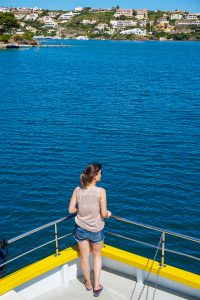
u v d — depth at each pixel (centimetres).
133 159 2414
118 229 1576
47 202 1809
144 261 616
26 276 578
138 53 15525
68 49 17850
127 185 2000
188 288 591
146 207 1770
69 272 644
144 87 5791
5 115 3706
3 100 4575
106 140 2839
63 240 1490
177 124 3366
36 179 2077
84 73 7900
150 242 1494
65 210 1739
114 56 13650
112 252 638
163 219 1670
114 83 6244
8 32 19762
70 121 3438
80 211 570
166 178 2111
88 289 621
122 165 2300
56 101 4488
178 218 1680
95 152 2552
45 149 2605
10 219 1652
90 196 558
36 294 615
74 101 4481
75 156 2467
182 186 2009
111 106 4175
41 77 7150
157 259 1383
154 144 2752
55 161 2367
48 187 1973
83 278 653
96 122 3403
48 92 5222
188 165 2323
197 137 2944
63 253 628
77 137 2909
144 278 623
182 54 15212
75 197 571
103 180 2058
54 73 7875
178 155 2506
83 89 5516
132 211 1733
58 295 616
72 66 9519
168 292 603
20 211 1719
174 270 595
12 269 1307
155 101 4519
